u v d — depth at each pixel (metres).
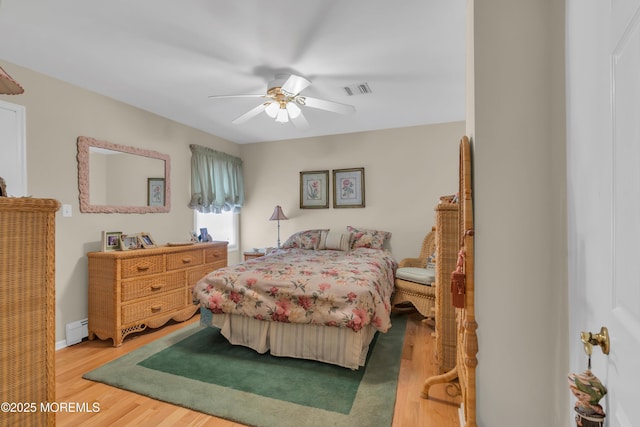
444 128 3.95
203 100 3.10
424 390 1.78
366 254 3.54
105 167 2.96
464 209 1.25
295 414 1.64
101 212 2.91
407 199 4.11
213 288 2.49
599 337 0.70
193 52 2.20
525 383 1.18
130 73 2.52
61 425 1.56
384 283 2.68
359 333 2.12
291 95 2.45
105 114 2.96
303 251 3.91
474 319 1.21
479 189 1.22
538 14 1.17
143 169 3.35
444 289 2.01
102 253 2.68
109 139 2.99
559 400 1.13
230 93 2.92
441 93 2.95
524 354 1.18
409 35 2.00
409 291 3.17
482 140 1.22
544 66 1.16
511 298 1.19
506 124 1.20
